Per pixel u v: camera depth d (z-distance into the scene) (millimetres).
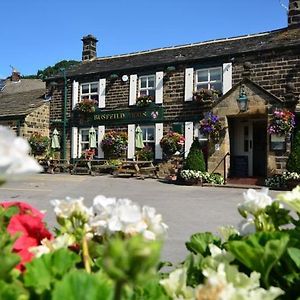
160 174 19500
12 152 848
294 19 18078
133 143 20703
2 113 24016
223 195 12750
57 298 986
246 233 1688
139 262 722
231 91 16141
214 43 20297
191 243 1812
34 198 12070
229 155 16500
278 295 1268
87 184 16047
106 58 24047
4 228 1501
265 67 17188
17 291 1062
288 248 1392
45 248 1424
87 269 1370
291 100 14977
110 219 1407
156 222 1413
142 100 20219
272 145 15125
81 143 22750
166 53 21281
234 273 1274
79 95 22812
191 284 1443
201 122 16594
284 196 1665
